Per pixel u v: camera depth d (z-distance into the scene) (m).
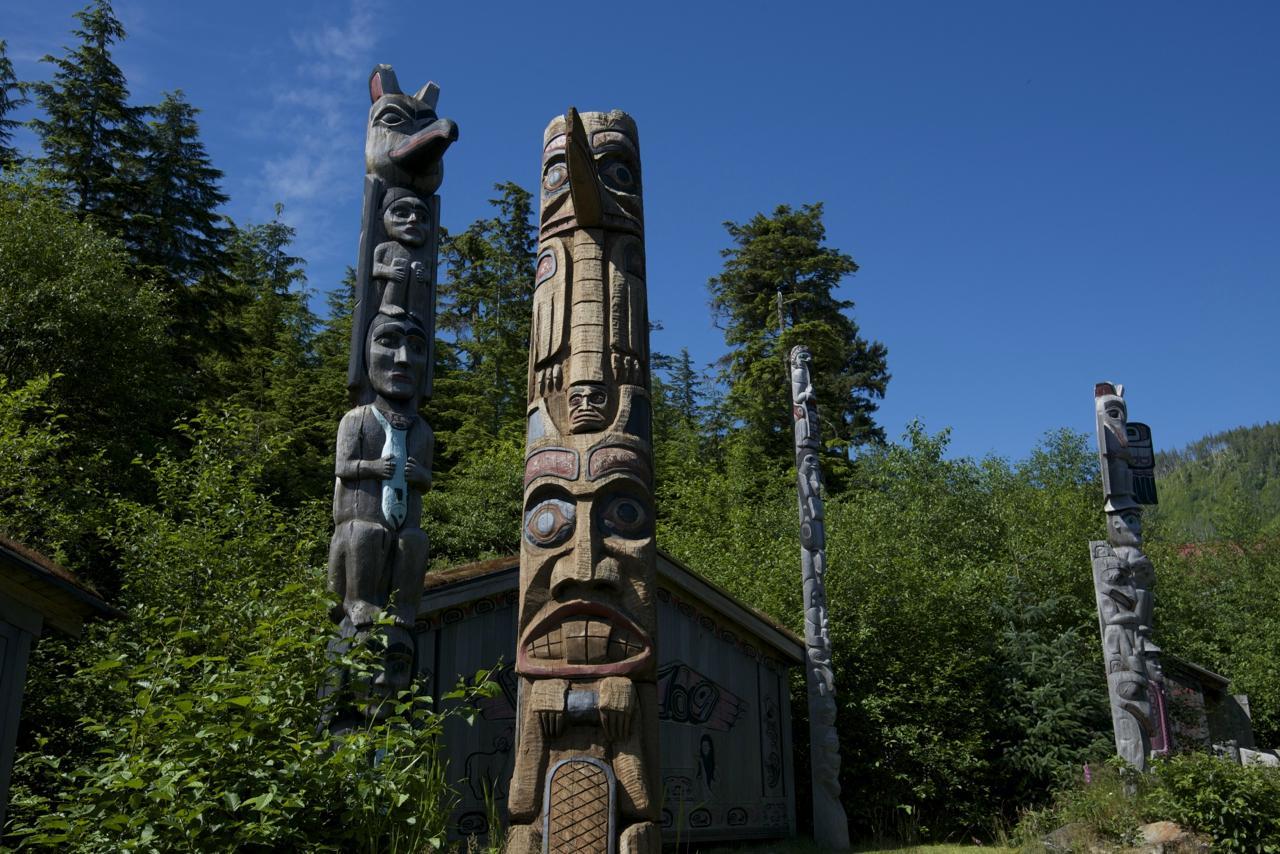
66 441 15.23
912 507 24.62
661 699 13.00
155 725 4.68
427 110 9.59
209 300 25.03
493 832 5.86
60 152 23.27
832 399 34.22
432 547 25.02
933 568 19.61
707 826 12.96
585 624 5.87
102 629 9.62
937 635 16.33
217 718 4.73
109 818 4.28
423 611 11.45
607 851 5.32
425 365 8.70
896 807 14.59
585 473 6.27
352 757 4.78
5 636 6.85
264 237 41.44
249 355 34.19
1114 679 13.09
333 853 4.69
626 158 7.53
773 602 17.52
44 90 23.52
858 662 16.00
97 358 17.84
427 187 9.30
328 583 7.80
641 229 7.36
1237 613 28.44
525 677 5.90
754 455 31.77
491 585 12.04
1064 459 29.58
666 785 12.70
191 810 4.21
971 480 26.83
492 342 36.81
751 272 34.59
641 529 6.26
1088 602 19.86
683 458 35.41
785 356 32.66
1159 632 20.91
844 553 17.08
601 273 6.93
